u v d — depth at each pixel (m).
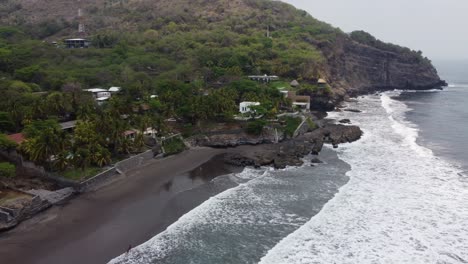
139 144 77.44
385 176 71.38
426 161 80.81
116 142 74.38
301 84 145.88
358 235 49.56
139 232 50.22
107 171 66.62
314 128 108.12
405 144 95.31
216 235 49.75
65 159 63.62
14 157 68.31
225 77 134.75
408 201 59.91
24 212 52.44
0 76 119.50
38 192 58.31
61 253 45.03
